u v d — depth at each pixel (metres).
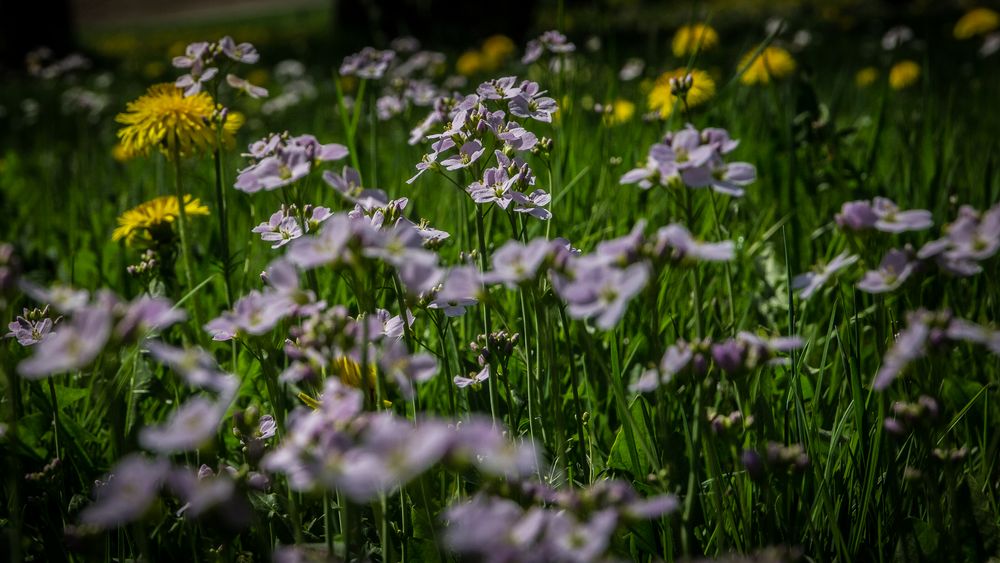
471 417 0.65
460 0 3.57
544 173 0.89
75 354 0.50
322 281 0.80
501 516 0.49
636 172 0.58
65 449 0.67
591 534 0.50
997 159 0.90
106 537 0.60
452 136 0.65
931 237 0.80
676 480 0.57
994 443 0.62
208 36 5.37
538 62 0.91
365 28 4.71
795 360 0.63
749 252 0.81
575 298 0.52
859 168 0.91
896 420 0.58
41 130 1.82
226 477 0.56
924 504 0.62
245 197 0.88
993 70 1.64
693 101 0.93
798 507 0.61
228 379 0.52
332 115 1.51
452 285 0.54
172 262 0.81
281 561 0.53
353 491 0.49
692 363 0.56
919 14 3.88
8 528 0.64
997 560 0.59
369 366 0.62
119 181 1.19
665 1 6.34
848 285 0.76
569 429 0.69
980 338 0.53
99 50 4.83
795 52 1.26
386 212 0.62
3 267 0.53
